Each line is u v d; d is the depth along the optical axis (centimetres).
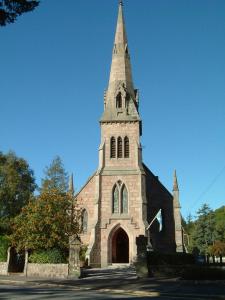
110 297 2167
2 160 6494
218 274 3244
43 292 2467
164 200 6066
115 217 5578
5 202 6191
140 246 3753
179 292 2442
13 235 4494
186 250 6706
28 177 6594
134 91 6512
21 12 1681
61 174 8438
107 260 5372
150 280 3309
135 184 5762
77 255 3841
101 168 5875
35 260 4231
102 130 6131
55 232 4406
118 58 6706
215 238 10106
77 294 2348
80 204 6000
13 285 3131
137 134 6072
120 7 7212
